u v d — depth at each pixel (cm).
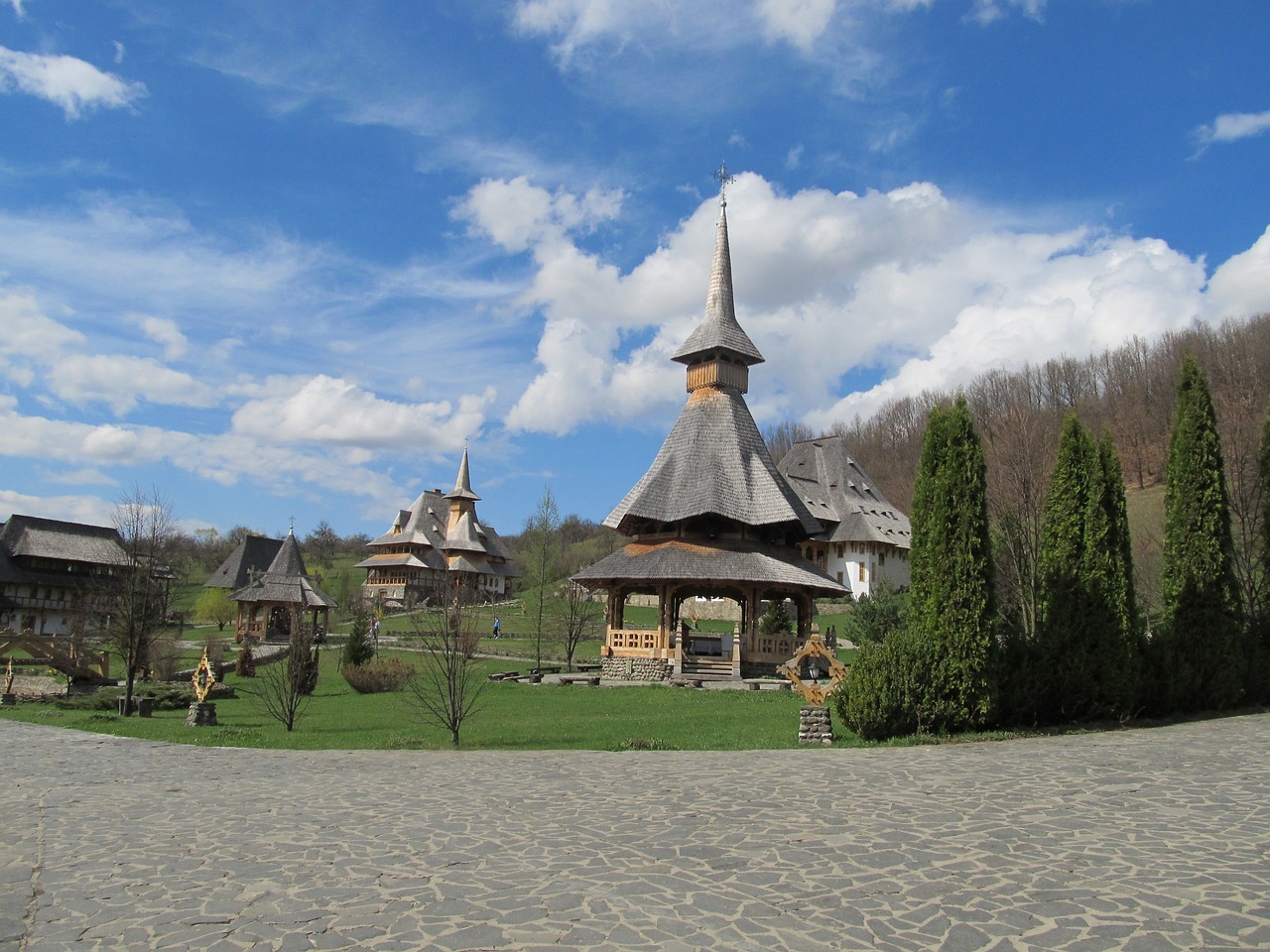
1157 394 9250
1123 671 2073
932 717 1848
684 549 3597
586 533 13525
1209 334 9206
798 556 3878
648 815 1087
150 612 4191
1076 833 968
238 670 4619
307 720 2803
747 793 1210
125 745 2056
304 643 3369
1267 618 2562
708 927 694
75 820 1138
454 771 1515
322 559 13750
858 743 1817
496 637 6266
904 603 4028
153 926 717
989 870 832
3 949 670
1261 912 712
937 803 1126
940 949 645
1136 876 810
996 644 1947
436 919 722
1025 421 4072
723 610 6875
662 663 3528
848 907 734
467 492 10725
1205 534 2367
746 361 4072
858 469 8494
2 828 1093
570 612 4906
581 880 822
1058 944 650
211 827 1079
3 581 7481
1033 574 3428
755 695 2962
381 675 3784
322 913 742
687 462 3825
